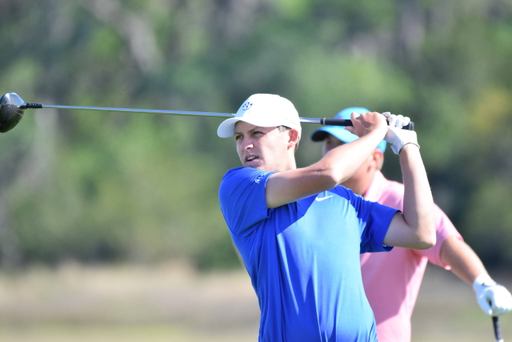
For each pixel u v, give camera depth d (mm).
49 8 83812
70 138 88062
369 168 14352
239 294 78000
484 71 90000
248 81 81938
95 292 78688
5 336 54000
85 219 87188
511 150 86750
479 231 86125
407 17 91062
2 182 82938
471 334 50344
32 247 86562
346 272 9867
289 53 82250
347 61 84312
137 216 88250
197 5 91938
